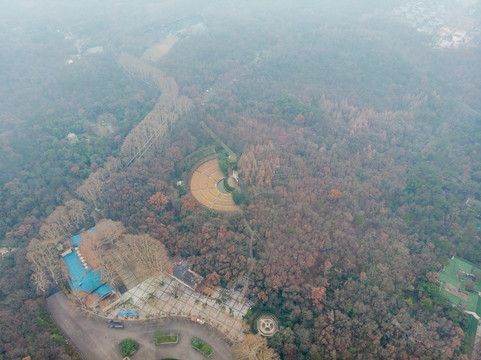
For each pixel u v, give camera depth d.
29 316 198.25
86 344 195.50
